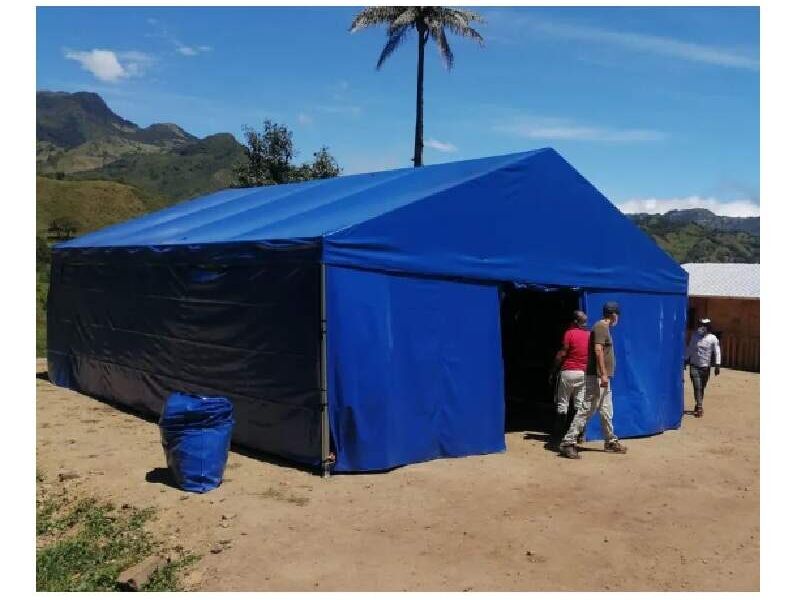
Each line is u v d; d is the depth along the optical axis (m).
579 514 7.46
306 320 8.59
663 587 5.75
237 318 9.70
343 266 8.52
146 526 6.93
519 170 10.34
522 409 13.38
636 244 11.90
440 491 8.03
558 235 10.80
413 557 6.23
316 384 8.47
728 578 5.95
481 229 9.86
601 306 11.33
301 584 5.71
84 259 13.81
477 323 9.77
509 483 8.45
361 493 7.87
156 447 9.66
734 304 23.14
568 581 5.84
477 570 6.00
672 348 12.36
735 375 20.83
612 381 11.29
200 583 5.75
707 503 7.95
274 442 9.12
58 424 11.06
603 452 10.20
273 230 9.88
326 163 33.78
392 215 8.93
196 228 12.56
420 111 32.34
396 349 8.92
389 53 31.95
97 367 13.41
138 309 12.03
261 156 33.41
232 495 7.70
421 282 9.23
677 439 11.41
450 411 9.45
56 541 6.76
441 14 31.38
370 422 8.60
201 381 10.45
